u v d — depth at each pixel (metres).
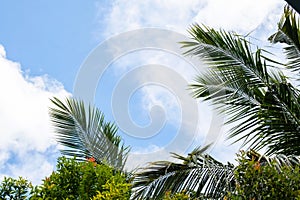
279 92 5.92
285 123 5.91
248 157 5.70
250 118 6.21
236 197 4.38
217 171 5.86
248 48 6.20
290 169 4.62
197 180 5.91
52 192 4.23
